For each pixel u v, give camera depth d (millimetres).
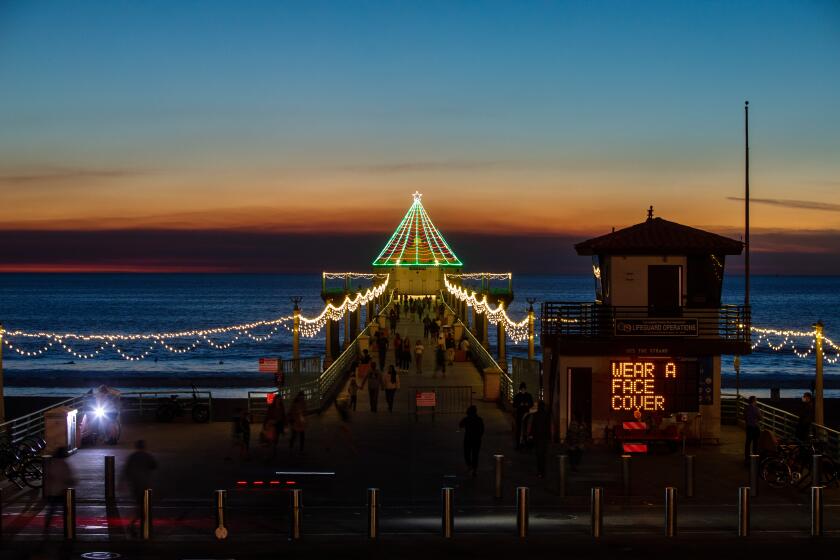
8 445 26250
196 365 107062
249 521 21391
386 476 26094
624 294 30703
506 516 21828
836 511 22266
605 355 30453
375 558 18594
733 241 30547
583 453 29047
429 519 21547
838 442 27891
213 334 154250
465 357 53656
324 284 60562
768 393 74562
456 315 71125
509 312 179500
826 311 194250
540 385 32188
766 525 21062
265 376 90500
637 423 29359
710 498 23672
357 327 63250
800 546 19469
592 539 19906
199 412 36438
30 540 19875
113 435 31188
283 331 160875
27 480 25266
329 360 45562
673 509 20047
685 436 29328
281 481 25453
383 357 48656
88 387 82812
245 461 28172
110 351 124500
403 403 39594
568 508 22609
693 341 30172
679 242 30406
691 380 30531
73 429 29469
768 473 24969
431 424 34656
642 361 30516
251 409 36312
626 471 23672
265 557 18672
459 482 25375
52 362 110312
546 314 31266
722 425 35562
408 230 98125
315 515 21938
